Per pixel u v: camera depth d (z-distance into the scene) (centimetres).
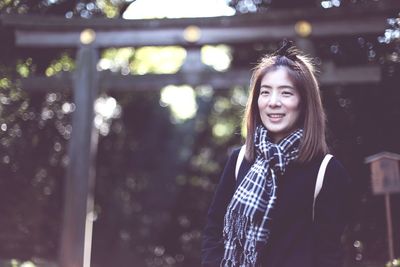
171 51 1118
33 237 579
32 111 584
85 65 604
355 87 514
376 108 493
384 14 516
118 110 868
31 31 568
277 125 185
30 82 580
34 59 598
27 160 574
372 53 523
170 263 936
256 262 173
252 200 174
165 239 962
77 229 595
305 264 171
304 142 179
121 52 866
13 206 555
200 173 1005
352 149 494
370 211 441
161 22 598
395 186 349
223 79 613
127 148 912
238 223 176
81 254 591
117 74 623
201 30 597
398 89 480
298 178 176
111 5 627
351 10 525
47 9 570
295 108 185
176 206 986
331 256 175
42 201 605
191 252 931
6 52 539
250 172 180
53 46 590
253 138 188
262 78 190
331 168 177
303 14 557
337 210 176
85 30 604
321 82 515
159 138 1002
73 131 604
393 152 475
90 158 607
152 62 1107
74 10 594
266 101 186
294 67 188
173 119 1061
